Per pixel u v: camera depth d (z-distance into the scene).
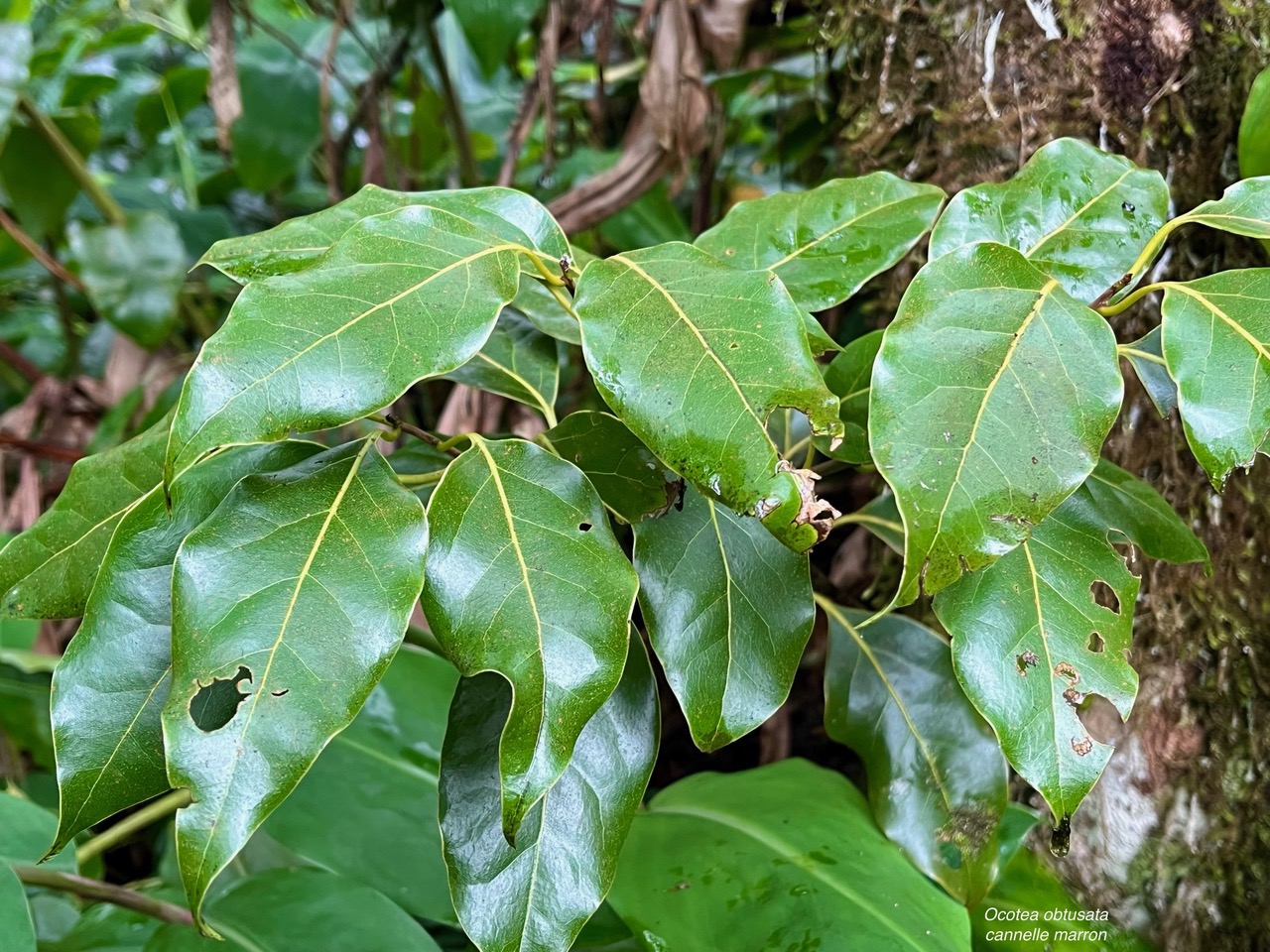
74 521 0.35
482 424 0.64
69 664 0.31
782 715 0.66
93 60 1.11
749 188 0.87
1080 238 0.35
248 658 0.27
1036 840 0.52
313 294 0.28
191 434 0.25
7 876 0.36
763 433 0.26
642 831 0.42
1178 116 0.48
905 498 0.27
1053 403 0.28
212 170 1.09
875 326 0.63
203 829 0.25
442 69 0.77
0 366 1.01
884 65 0.56
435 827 0.45
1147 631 0.50
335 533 0.29
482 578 0.29
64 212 0.82
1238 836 0.49
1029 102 0.50
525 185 0.86
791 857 0.40
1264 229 0.31
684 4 0.62
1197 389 0.29
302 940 0.40
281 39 0.76
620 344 0.28
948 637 0.43
